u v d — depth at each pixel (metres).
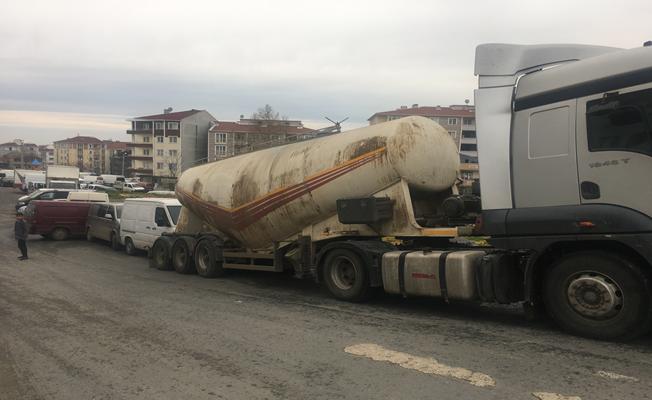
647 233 5.22
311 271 9.52
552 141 5.93
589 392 4.29
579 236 5.67
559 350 5.41
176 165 105.88
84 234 22.11
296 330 6.63
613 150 5.47
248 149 12.11
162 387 4.73
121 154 134.50
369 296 8.29
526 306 6.25
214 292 9.84
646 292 5.37
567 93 5.86
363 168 8.64
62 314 7.86
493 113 6.47
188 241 12.56
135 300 8.98
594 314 5.70
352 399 4.32
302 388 4.60
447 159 8.89
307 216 9.73
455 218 8.27
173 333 6.61
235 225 11.34
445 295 6.91
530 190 6.09
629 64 5.44
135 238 16.83
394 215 8.42
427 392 4.41
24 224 15.50
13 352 5.91
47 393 4.66
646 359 5.05
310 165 9.55
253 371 5.08
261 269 10.88
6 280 11.46
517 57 6.47
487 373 4.80
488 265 6.41
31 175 62.78
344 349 5.72
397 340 6.02
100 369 5.26
